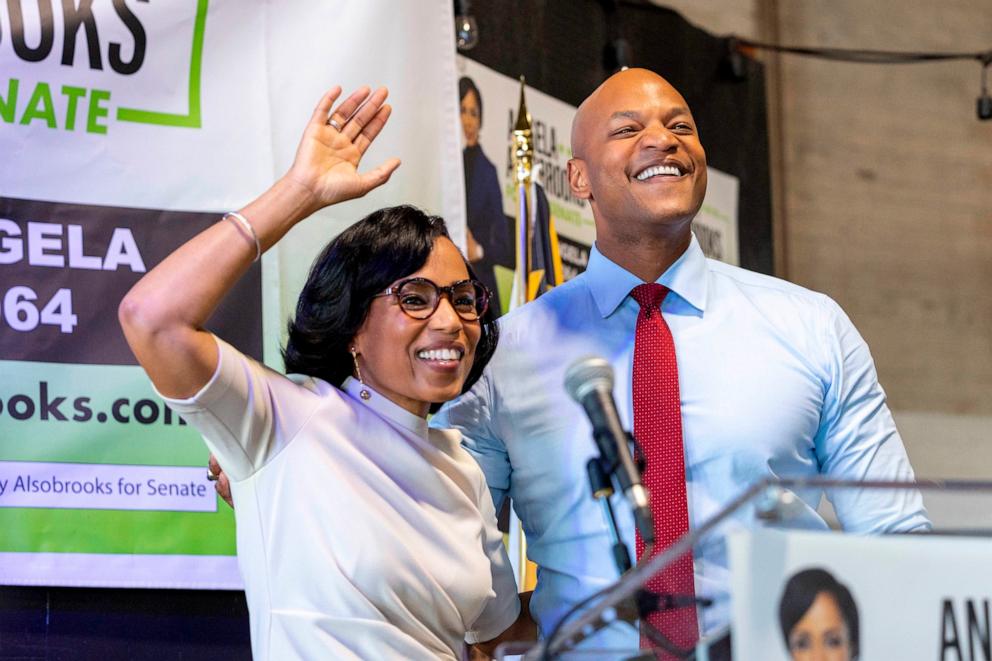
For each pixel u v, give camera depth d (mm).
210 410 2002
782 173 5652
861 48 5902
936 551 1319
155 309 1946
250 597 2098
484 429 2553
